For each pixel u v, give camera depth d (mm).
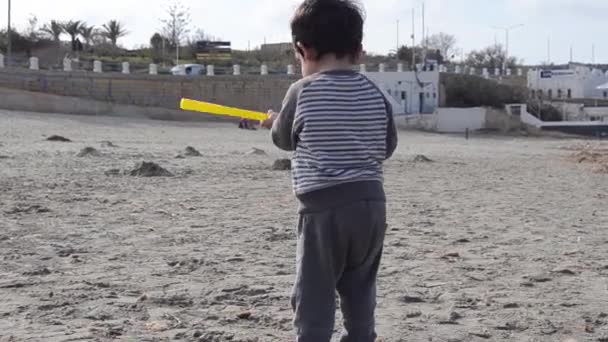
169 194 16172
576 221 13812
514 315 6797
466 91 81000
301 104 4105
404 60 106625
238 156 28688
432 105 76250
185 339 5824
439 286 7945
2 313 6465
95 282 7727
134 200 14930
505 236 11617
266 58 95062
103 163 22891
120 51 91188
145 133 46406
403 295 7449
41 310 6598
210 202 15023
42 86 60250
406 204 15953
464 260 9492
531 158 38469
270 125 4434
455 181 22516
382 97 4254
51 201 14266
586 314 6871
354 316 4312
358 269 4320
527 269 8969
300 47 4230
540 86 102062
